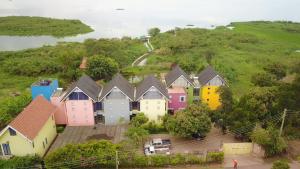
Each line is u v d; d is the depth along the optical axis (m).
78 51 96.44
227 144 45.19
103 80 78.00
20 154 42.25
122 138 47.75
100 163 40.97
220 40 126.25
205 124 47.47
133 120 51.09
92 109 52.25
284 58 99.75
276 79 70.19
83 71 80.94
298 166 42.62
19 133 40.47
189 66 87.19
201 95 59.53
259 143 43.94
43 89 54.03
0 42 132.00
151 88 51.72
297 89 51.19
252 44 121.44
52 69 88.06
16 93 71.25
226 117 50.25
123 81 56.25
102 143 41.72
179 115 48.16
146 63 98.25
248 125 47.38
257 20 183.12
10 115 54.78
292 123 50.09
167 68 90.00
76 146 40.75
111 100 51.97
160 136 49.91
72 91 50.88
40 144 44.31
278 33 141.38
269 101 50.47
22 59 97.12
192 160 42.81
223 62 94.69
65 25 160.88
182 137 49.31
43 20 167.62
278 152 44.69
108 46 102.19
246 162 43.56
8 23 157.88
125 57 100.12
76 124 53.25
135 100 52.88
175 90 56.94
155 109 53.22
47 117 46.34
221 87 55.16
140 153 45.00
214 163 43.25
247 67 91.19
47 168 39.72
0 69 91.31
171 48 111.19
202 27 167.50
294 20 183.25
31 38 140.25
